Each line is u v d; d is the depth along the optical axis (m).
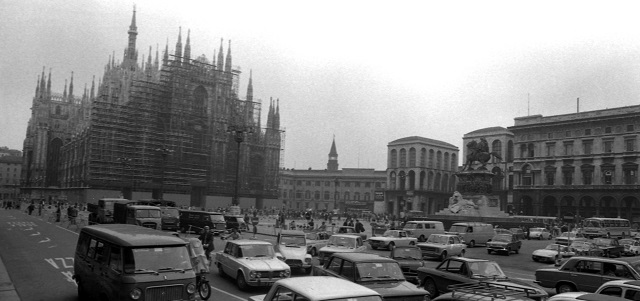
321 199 180.88
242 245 21.03
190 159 114.31
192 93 116.69
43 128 162.75
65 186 133.75
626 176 92.31
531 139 109.62
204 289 17.31
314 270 16.31
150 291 12.55
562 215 101.44
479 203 71.75
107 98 108.56
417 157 144.25
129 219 39.56
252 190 126.81
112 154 103.88
